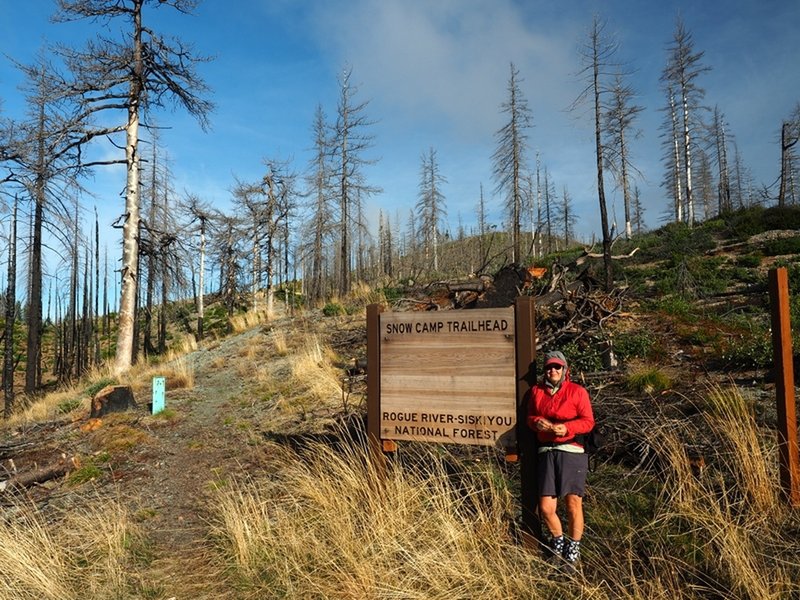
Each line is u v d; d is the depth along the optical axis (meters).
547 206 52.00
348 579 3.74
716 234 25.45
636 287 16.22
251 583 3.95
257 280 33.06
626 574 3.44
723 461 4.55
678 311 11.11
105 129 16.05
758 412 5.46
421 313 4.59
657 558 3.41
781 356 4.11
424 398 4.54
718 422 5.11
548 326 9.32
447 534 3.90
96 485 6.29
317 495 4.79
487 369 4.34
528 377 4.16
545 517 3.74
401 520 4.19
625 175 25.11
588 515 4.29
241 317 21.25
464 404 4.39
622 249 25.66
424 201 42.44
